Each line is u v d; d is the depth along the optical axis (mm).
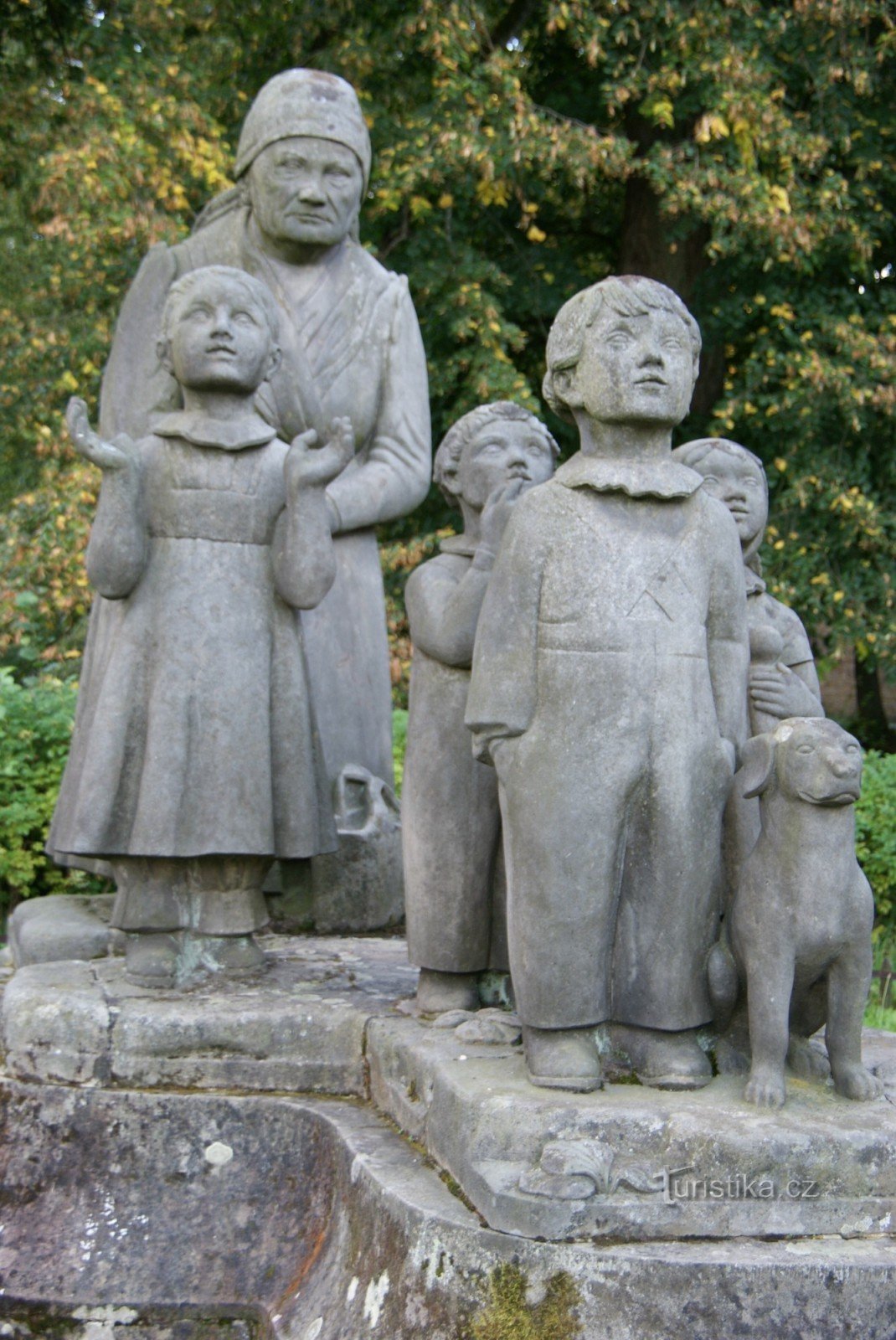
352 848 4809
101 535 3822
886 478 11891
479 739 3129
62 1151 3545
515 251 12531
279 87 5133
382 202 10875
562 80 12594
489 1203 2748
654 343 3098
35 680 8789
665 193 11375
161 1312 3338
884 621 11406
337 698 5141
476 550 3510
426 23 10898
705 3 10844
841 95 11445
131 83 11016
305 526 3889
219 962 4000
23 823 6781
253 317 3883
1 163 12609
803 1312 2623
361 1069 3596
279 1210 3438
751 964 2973
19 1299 3375
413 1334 2766
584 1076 2988
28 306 12938
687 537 3107
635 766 3002
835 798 2898
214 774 3832
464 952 3551
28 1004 3682
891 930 7871
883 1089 3078
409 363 5344
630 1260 2639
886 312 11938
